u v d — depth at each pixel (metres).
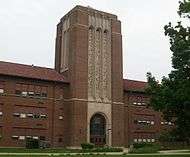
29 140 63.81
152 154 45.91
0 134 62.75
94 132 70.88
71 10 75.31
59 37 78.81
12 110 64.69
